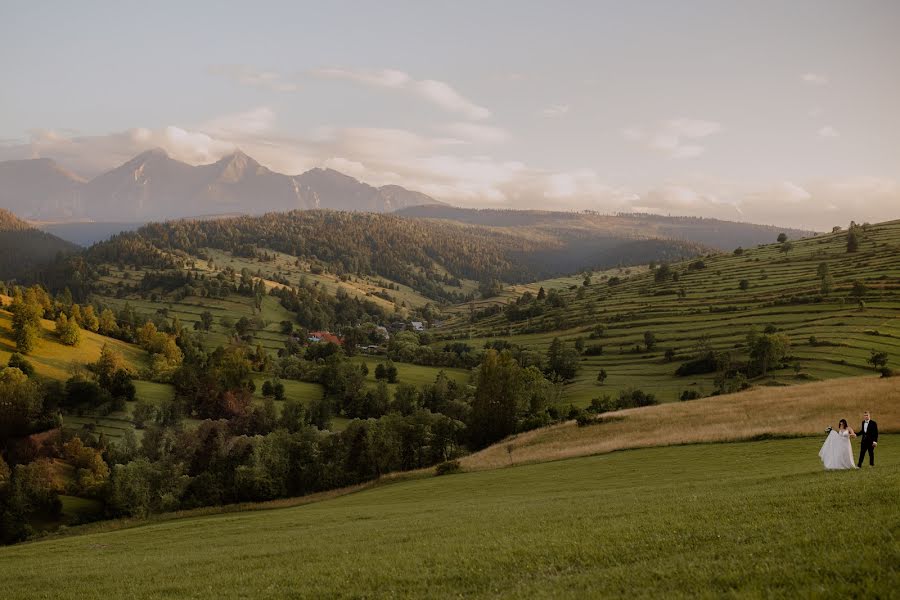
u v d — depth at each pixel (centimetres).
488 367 10475
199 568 2284
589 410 11431
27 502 8569
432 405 16012
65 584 2305
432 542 2162
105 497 8975
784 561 1210
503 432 10294
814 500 1859
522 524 2330
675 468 4447
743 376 13575
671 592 1125
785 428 5281
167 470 9006
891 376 7169
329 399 16162
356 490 7200
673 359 16712
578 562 1517
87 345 17862
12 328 16625
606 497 3103
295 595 1570
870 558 1122
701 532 1633
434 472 7031
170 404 14475
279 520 4403
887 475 2147
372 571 1722
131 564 2728
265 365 19450
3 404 12031
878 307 15988
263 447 9094
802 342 14588
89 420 13762
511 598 1261
